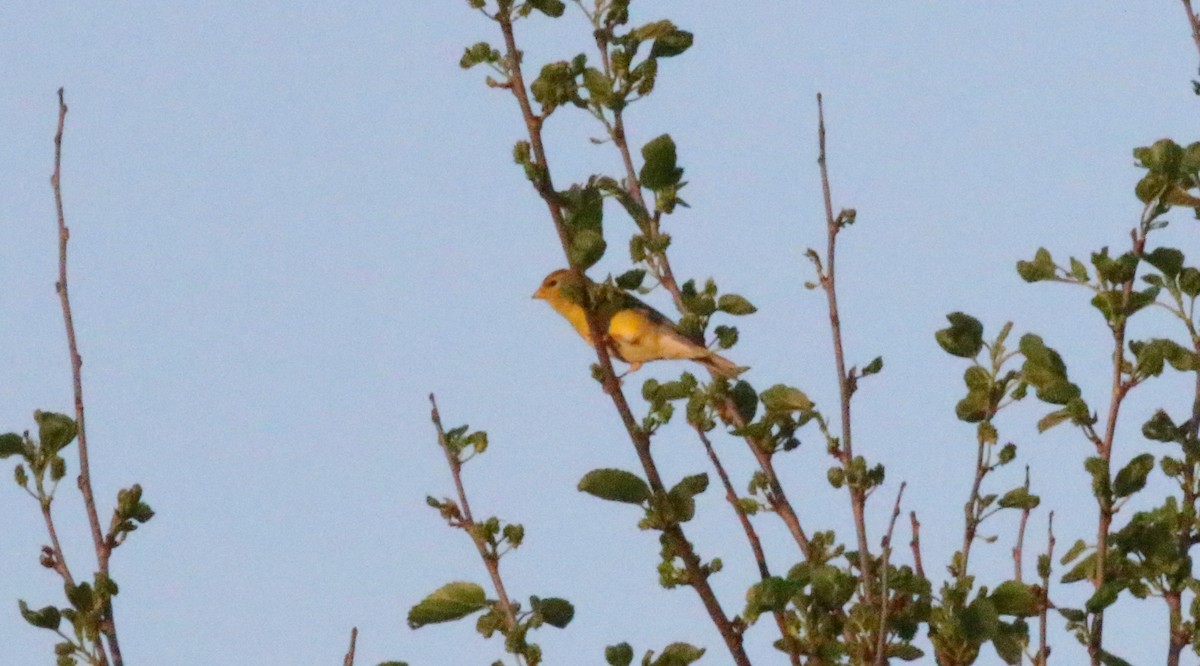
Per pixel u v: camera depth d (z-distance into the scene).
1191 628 11.91
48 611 11.20
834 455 11.97
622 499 11.22
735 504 11.85
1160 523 12.20
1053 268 12.12
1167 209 12.23
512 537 11.45
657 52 13.23
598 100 13.13
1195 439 12.60
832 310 11.87
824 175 12.05
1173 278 12.50
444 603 11.43
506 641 11.12
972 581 11.62
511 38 11.68
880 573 11.73
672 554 11.34
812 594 11.57
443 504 11.53
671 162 13.09
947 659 11.39
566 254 11.45
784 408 12.30
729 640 11.07
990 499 11.81
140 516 11.57
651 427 11.23
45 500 11.48
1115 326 11.99
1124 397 11.95
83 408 11.52
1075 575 12.30
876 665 10.93
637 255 13.27
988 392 12.04
